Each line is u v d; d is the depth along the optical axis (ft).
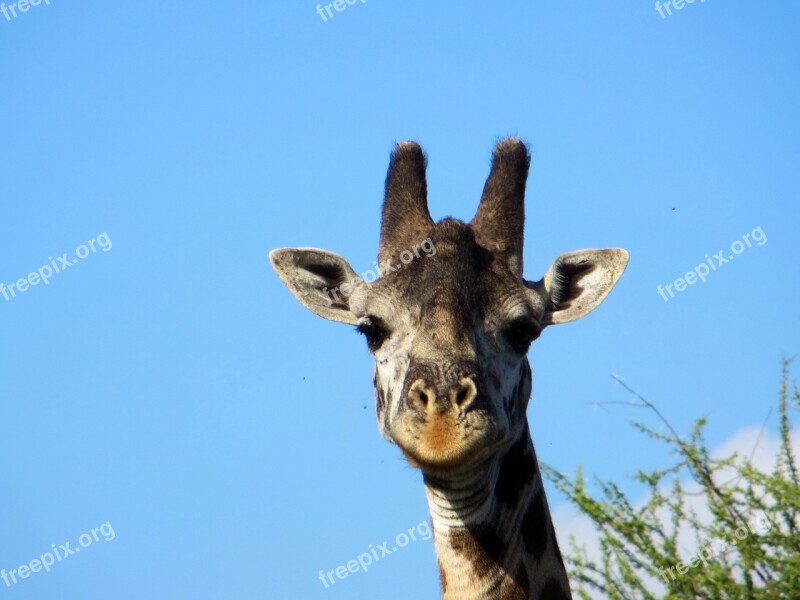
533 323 67.56
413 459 61.41
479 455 61.21
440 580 67.31
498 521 66.54
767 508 68.13
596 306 71.41
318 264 72.69
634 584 68.80
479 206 72.49
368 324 67.87
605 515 69.97
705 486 69.15
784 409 69.87
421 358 62.64
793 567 64.69
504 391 65.57
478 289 66.49
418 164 73.67
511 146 73.72
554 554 68.59
